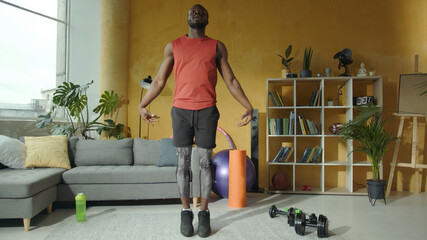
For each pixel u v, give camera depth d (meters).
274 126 4.05
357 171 4.23
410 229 2.52
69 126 4.25
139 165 3.80
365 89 4.24
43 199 2.73
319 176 4.27
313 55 4.37
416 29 4.21
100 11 4.86
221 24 4.52
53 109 4.36
